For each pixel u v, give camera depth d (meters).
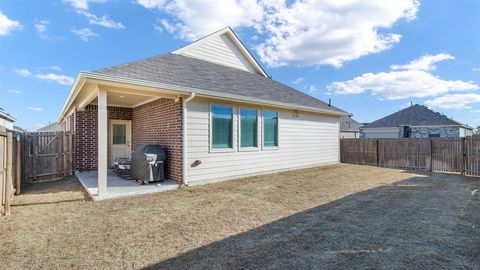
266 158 11.27
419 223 5.09
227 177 9.73
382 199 7.03
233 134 9.96
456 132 23.28
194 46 12.55
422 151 13.51
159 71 8.89
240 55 14.64
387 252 3.82
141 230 4.71
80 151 11.24
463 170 12.11
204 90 8.41
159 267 3.42
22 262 3.56
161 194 7.41
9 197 5.71
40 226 4.89
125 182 8.63
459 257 3.66
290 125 12.50
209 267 3.40
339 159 16.09
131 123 12.38
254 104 10.65
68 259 3.65
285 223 5.10
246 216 5.52
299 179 9.98
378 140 15.15
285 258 3.64
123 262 3.56
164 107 9.38
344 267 3.39
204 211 5.84
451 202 6.73
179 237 4.41
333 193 7.70
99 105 6.90
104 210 5.87
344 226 4.93
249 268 3.37
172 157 8.83
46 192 7.76
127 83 6.89
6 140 5.68
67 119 14.54
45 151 10.30
